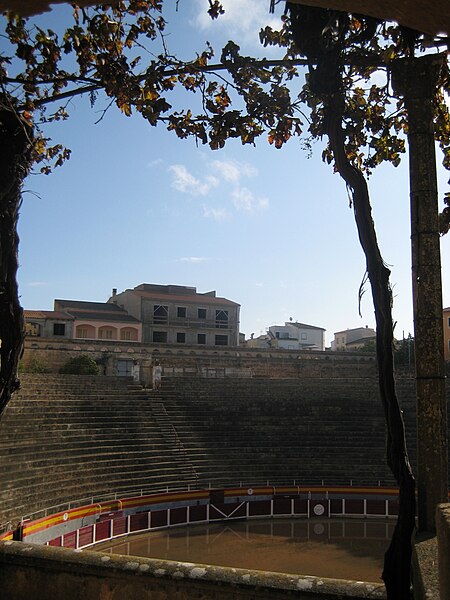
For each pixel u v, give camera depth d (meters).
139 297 58.69
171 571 4.55
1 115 5.19
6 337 5.17
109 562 4.73
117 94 5.88
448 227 5.45
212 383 39.88
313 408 37.59
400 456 3.53
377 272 3.66
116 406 33.25
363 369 48.06
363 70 5.16
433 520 4.12
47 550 5.00
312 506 28.19
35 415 28.00
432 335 4.16
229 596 4.37
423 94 4.37
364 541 23.53
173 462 30.16
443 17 2.10
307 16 4.02
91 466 26.88
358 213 3.79
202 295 68.50
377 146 6.01
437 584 3.05
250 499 27.97
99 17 5.78
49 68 5.98
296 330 85.44
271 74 5.84
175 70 5.81
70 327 52.16
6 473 22.41
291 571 19.36
